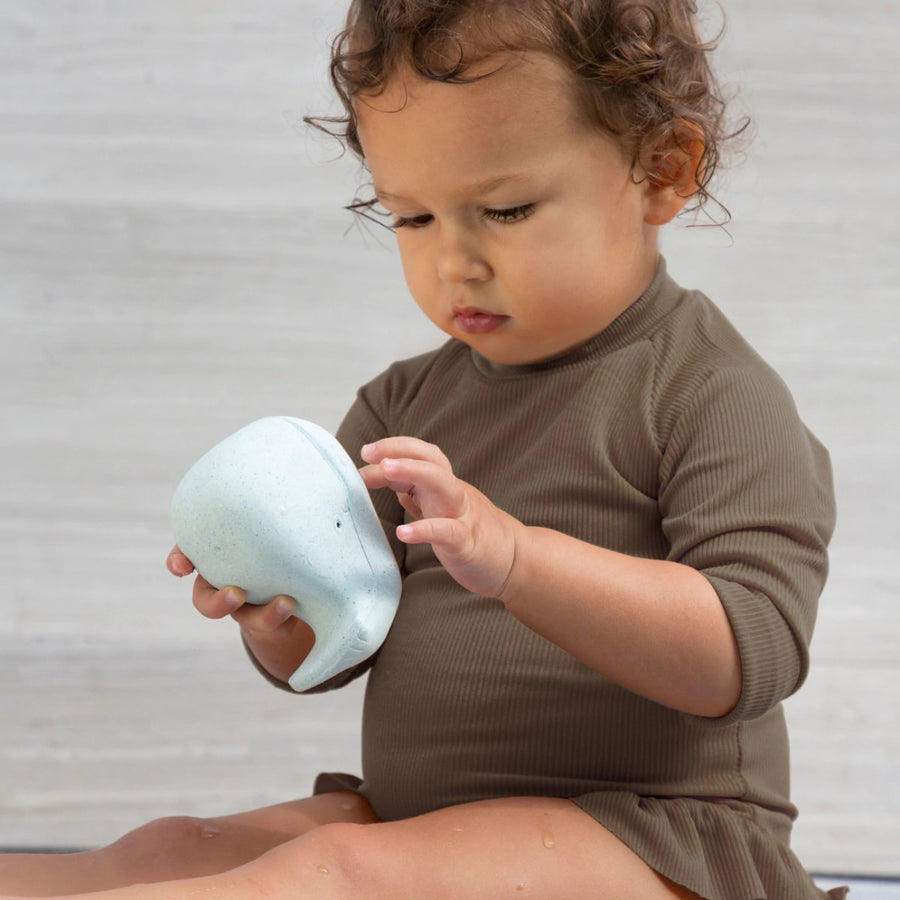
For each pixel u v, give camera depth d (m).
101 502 2.36
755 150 2.36
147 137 2.42
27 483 2.36
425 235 1.33
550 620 1.18
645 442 1.34
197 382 2.39
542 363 1.42
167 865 1.28
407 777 1.36
